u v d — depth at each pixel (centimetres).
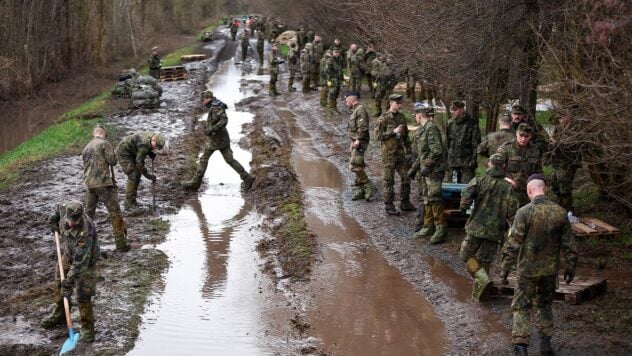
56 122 2377
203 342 834
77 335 825
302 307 928
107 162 1109
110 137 1972
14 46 3331
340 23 3347
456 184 1190
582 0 864
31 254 1108
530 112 1174
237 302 948
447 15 1139
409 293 966
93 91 3459
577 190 1323
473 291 918
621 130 796
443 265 1047
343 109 2458
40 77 3453
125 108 2464
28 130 2641
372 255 1105
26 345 819
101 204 1372
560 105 884
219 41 5272
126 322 879
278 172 1582
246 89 3014
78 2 4038
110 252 1118
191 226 1271
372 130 2016
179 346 823
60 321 870
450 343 820
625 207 1173
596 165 1061
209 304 944
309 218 1287
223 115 1444
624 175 1000
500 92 1289
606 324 816
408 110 2319
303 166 1697
